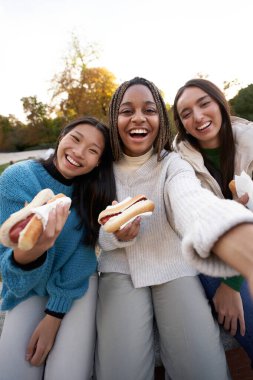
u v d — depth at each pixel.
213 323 1.79
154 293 1.96
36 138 43.66
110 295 1.93
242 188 1.99
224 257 0.81
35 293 1.97
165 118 2.22
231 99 20.39
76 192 2.10
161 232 1.97
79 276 1.92
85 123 2.07
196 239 0.86
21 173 1.97
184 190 1.45
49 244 1.36
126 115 2.08
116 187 2.13
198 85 2.49
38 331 1.76
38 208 1.29
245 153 2.42
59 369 1.66
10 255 1.52
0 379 1.61
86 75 28.27
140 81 2.16
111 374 1.66
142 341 1.75
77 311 1.89
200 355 1.65
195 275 1.98
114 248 1.98
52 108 30.83
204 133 2.49
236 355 2.14
